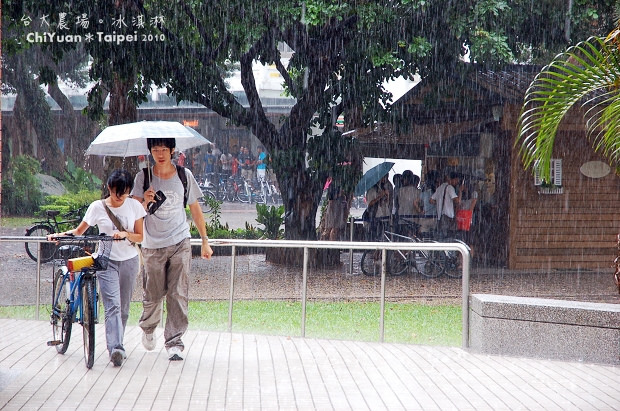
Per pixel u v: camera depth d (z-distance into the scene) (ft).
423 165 70.59
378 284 52.60
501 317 28.27
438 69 60.64
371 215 60.08
